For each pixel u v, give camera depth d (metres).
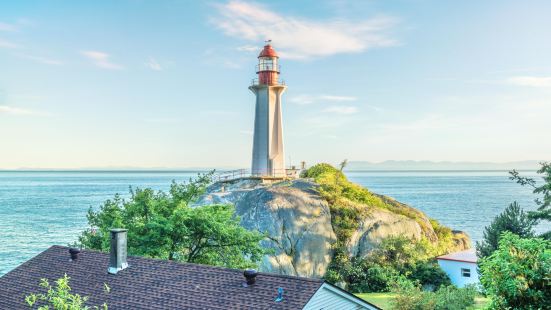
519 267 19.03
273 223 51.91
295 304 19.97
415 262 54.81
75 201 165.88
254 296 20.94
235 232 35.47
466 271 53.06
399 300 38.12
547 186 34.41
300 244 51.91
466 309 37.53
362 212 57.34
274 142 78.62
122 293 22.94
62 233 91.88
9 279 26.09
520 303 18.95
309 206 55.06
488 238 53.62
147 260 25.25
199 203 58.12
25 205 150.38
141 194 37.16
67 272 25.61
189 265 24.28
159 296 22.17
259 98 78.69
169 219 34.28
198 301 21.31
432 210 145.88
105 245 35.03
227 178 77.06
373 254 54.72
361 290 50.94
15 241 82.62
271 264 48.97
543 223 107.31
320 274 52.06
